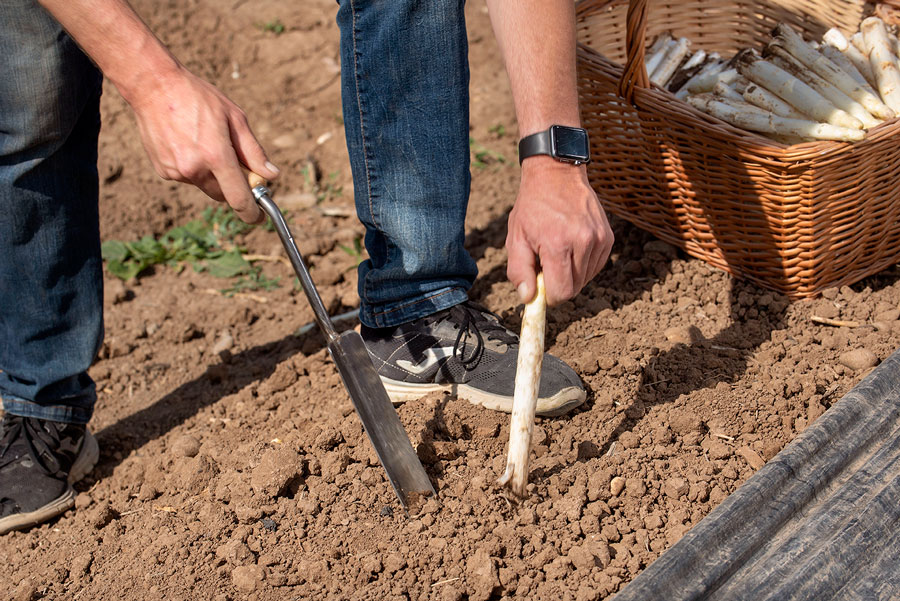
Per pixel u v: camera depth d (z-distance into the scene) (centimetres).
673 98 257
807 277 257
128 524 223
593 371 239
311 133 431
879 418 204
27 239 212
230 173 165
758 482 186
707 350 244
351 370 187
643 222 294
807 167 234
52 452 230
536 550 189
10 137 202
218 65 466
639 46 251
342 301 315
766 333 249
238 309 316
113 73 164
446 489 205
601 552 184
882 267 269
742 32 329
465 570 186
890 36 281
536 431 218
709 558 173
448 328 227
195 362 299
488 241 325
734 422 218
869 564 176
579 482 203
